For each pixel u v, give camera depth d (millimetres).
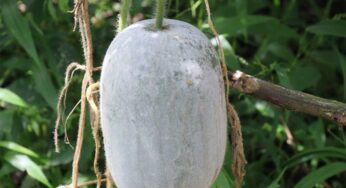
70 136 2391
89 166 2363
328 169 2215
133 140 1372
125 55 1369
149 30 1389
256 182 2582
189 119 1358
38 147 2605
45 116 2623
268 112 2578
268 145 2568
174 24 1415
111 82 1381
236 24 2598
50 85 2422
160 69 1348
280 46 2896
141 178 1391
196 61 1363
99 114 1576
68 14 2816
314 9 3312
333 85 3102
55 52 2674
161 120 1353
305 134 2701
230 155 2225
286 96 1639
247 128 2559
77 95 2457
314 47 2973
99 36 2676
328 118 1644
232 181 2143
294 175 2910
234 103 2709
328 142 2781
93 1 2867
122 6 1542
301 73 2688
